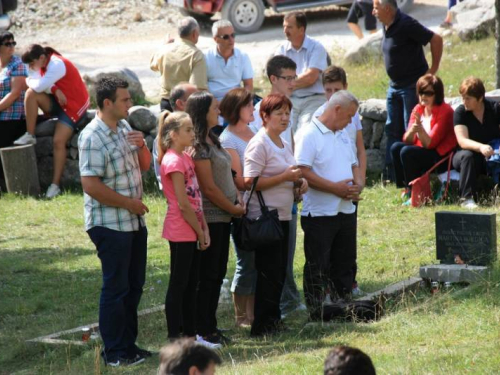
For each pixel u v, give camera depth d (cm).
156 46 5262
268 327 1808
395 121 2984
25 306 2156
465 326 1681
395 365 1498
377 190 2920
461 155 2645
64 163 3288
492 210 2550
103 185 1647
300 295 2075
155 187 3209
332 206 1828
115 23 5866
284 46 2870
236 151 1805
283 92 2009
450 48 4338
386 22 2900
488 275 1894
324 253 1847
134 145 1700
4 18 4966
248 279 1881
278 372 1524
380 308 1845
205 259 1739
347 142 1869
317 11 5728
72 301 2205
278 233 1712
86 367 1702
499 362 1477
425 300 1878
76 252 2627
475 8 4550
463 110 2673
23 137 3278
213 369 1013
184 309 1711
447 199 2700
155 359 1723
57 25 5909
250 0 5250
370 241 2439
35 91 3231
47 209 3078
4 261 2542
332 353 991
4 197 3222
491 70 3819
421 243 2386
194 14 5459
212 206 1722
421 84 2703
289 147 1808
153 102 4003
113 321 1695
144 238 1752
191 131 1644
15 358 1855
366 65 4266
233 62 2978
